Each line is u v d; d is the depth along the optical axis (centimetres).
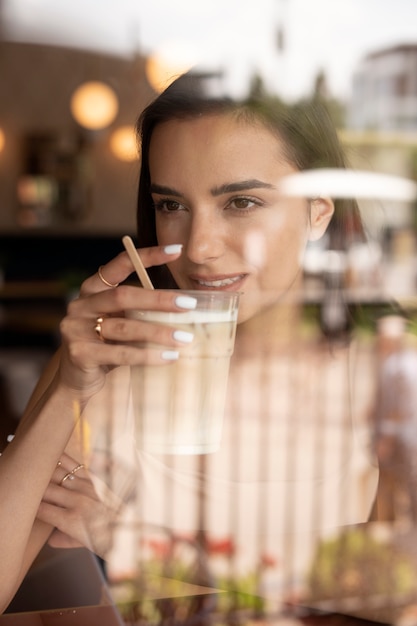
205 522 99
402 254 277
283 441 105
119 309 73
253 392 107
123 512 97
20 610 86
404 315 115
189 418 73
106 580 91
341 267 111
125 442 98
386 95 564
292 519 102
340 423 109
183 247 96
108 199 763
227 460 102
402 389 109
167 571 93
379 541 97
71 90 759
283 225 99
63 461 96
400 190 291
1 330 470
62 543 93
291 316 107
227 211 96
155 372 73
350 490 105
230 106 93
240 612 87
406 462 107
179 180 94
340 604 87
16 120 760
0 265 702
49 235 754
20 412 167
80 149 763
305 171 101
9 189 766
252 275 99
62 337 76
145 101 102
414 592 89
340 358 111
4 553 83
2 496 82
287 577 93
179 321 71
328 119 107
